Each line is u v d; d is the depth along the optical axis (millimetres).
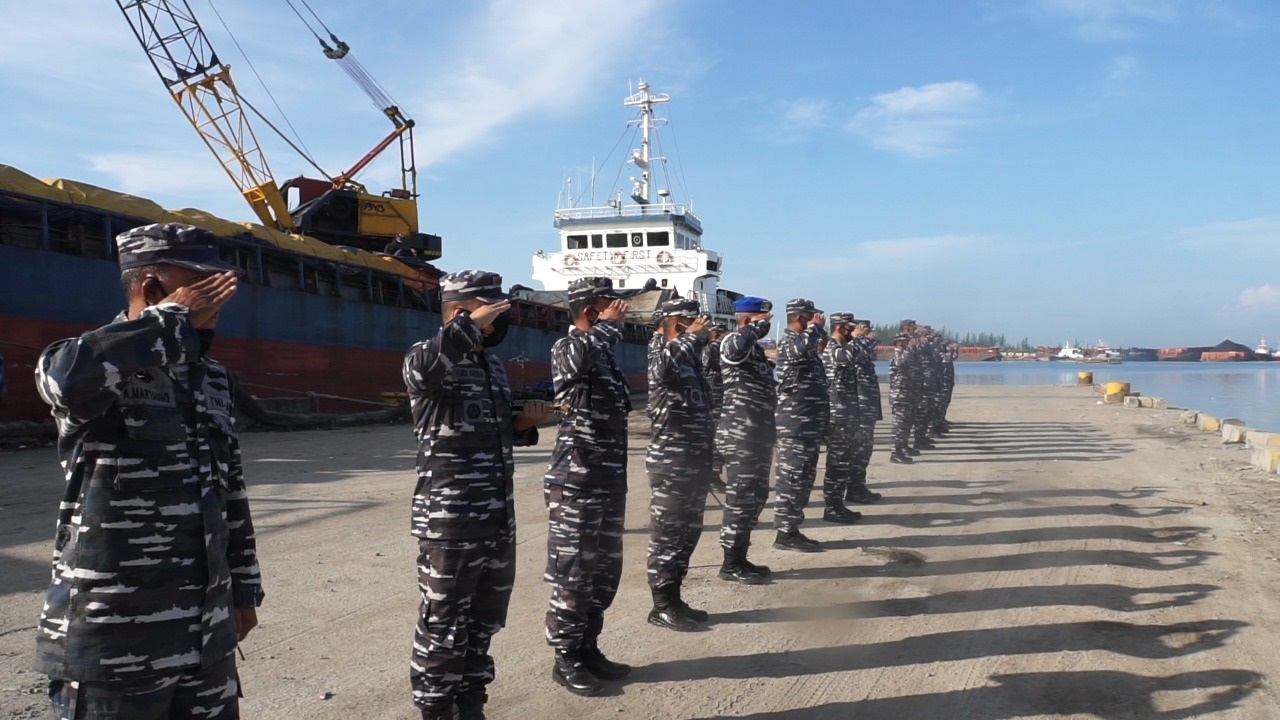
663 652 4945
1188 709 4160
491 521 3596
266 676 4473
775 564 6891
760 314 6262
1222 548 7293
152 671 2330
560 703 4242
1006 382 46344
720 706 4215
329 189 26047
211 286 2457
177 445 2445
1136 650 4934
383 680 4449
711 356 9078
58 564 2379
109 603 2307
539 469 11641
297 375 18500
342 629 5191
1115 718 4074
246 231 17734
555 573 4336
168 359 2305
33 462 11367
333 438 15109
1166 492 10141
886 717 4090
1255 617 5480
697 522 5359
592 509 4328
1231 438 15391
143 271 2480
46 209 14055
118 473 2338
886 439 16594
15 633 4883
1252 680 4492
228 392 2707
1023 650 4945
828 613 5641
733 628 5355
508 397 3828
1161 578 6395
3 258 13367
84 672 2285
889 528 8258
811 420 7277
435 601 3559
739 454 6250
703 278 30344
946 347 16766
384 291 22188
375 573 6367
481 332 3541
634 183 31953
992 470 12148
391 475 10766
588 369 4336
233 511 2693
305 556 6836
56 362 2193
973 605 5797
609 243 31094
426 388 3482
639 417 20250
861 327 9609
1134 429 18078
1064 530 8070
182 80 24547
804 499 7375
